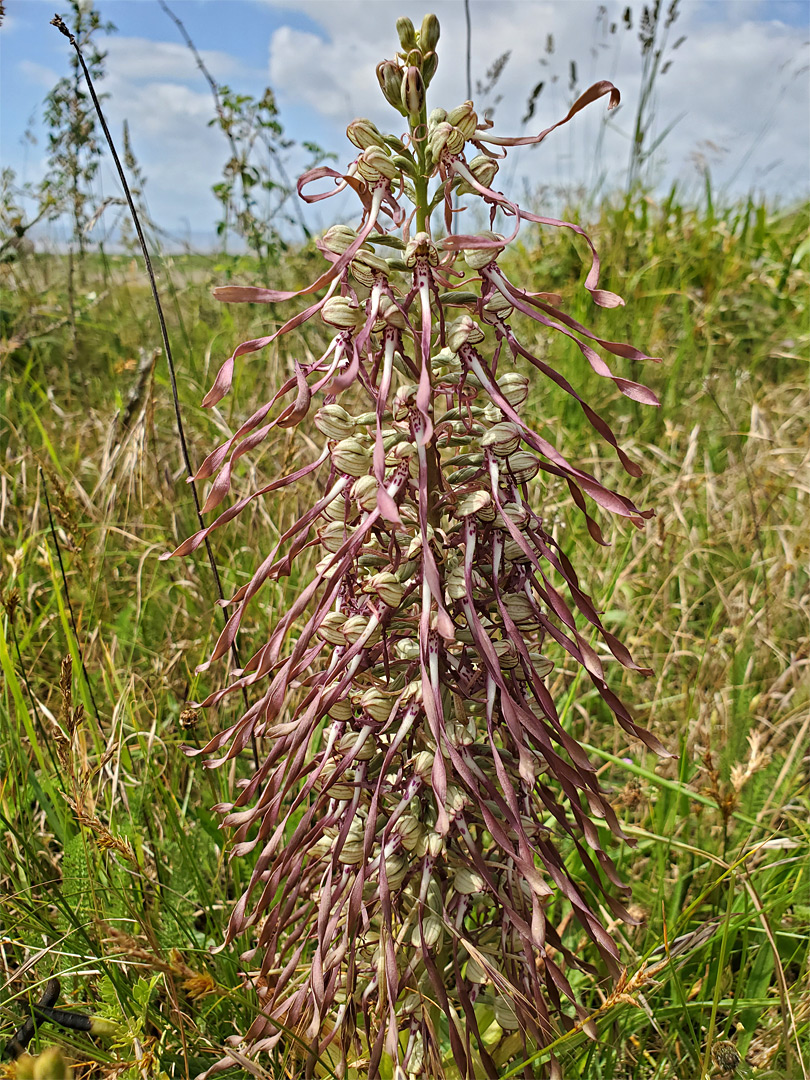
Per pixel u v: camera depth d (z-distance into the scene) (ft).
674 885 1.17
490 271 0.72
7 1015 0.95
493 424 0.74
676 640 1.61
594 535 0.73
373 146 0.70
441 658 0.72
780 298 2.96
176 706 1.38
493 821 0.68
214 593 1.56
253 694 1.36
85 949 0.99
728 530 1.87
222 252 2.93
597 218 3.26
